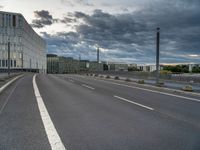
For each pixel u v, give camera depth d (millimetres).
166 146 5281
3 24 93875
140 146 5250
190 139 5828
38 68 138375
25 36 103500
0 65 93188
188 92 16781
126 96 14758
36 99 12562
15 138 5715
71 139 5691
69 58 161500
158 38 22453
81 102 11820
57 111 9250
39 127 6750
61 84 24297
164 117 8461
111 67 85375
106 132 6336
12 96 13703
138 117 8375
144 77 30734
